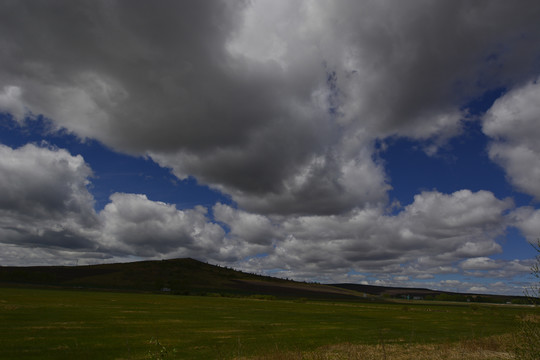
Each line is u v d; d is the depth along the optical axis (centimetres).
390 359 2080
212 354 2261
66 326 3391
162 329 3538
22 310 4691
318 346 2686
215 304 9194
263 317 5675
